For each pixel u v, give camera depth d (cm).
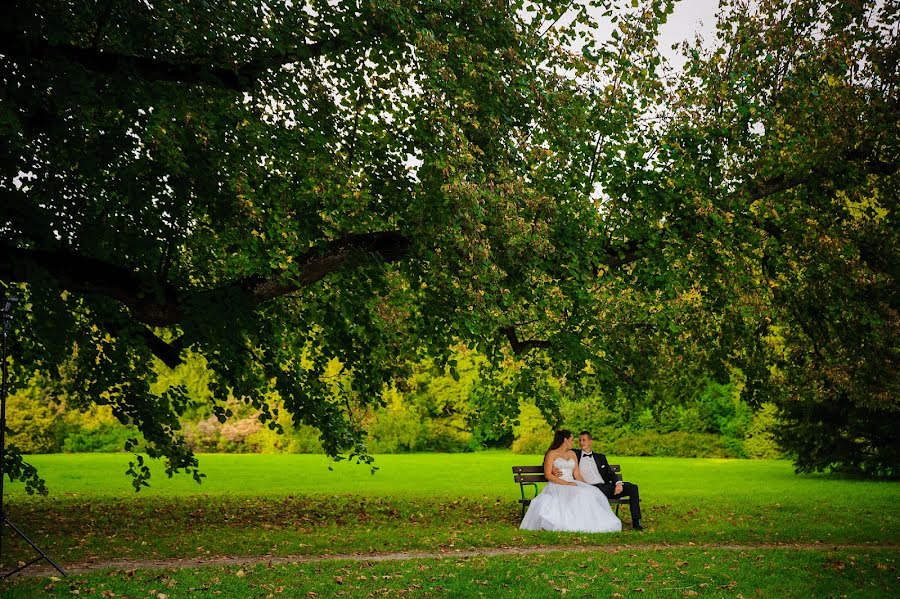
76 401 1584
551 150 1231
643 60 1270
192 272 1431
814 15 1442
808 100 1391
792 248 1536
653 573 992
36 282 1133
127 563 1044
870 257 1570
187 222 1288
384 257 1288
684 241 1371
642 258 1395
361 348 1491
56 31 955
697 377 1934
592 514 1381
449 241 1183
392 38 1106
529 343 1638
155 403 1417
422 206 1174
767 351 1855
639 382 1748
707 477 2862
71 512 1652
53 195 1230
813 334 1738
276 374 1418
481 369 1761
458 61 1138
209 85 1064
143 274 1175
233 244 1251
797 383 1881
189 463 1402
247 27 1036
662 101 1355
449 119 1112
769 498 2027
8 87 988
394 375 1521
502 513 1716
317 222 1241
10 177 1126
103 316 1354
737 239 1402
